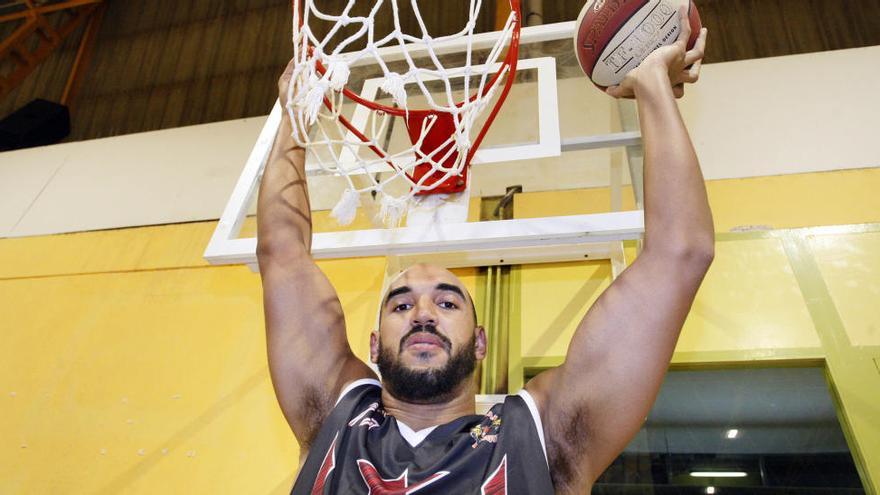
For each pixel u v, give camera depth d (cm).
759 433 168
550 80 151
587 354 90
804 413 169
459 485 80
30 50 425
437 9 360
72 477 180
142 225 252
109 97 380
